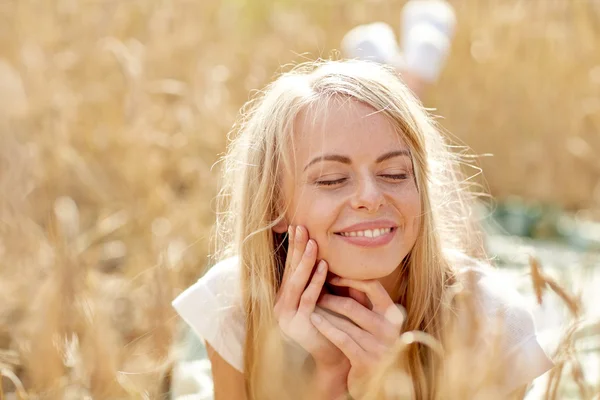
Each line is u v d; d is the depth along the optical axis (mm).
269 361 1776
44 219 3707
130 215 3820
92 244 3689
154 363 2254
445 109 5113
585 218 4621
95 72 4488
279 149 1878
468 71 5121
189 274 3217
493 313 1868
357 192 1761
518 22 5012
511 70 5059
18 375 2654
